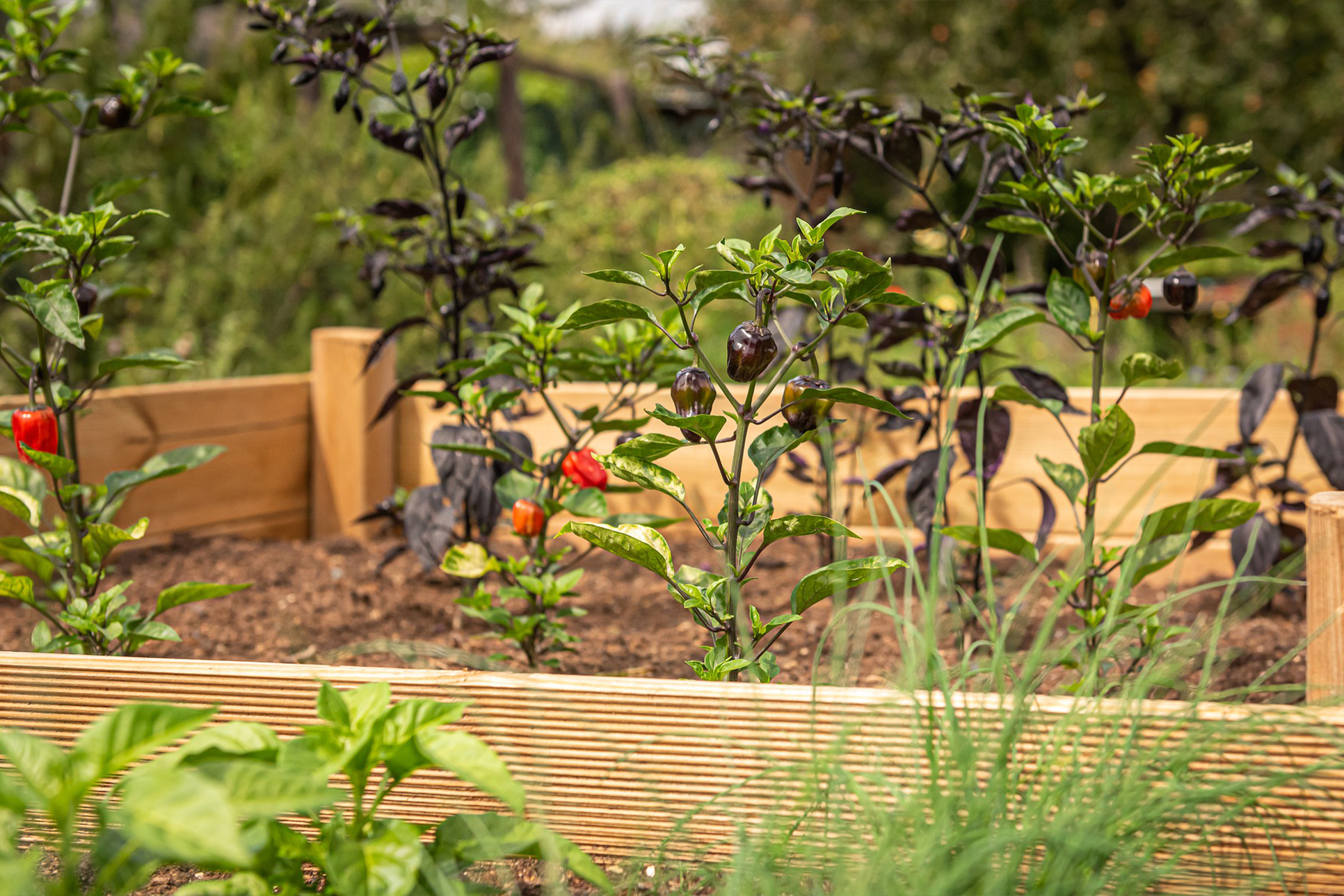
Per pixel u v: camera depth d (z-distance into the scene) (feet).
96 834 4.91
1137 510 10.37
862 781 4.71
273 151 18.17
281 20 8.58
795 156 16.74
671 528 11.35
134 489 10.59
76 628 6.74
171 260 17.40
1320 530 5.49
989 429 7.66
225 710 5.09
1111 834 4.16
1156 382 16.93
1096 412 6.69
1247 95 31.09
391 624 9.18
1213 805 4.45
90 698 5.16
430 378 8.98
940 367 8.86
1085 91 7.89
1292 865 4.47
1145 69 32.73
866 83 35.22
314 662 8.29
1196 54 31.68
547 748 4.93
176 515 10.97
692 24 10.53
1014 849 4.22
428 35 24.68
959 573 8.88
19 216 8.19
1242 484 10.25
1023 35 33.04
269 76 19.98
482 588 8.93
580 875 4.99
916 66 34.19
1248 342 18.38
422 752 4.04
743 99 9.58
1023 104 6.61
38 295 6.33
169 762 3.75
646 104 37.40
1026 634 8.43
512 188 31.12
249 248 17.49
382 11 8.82
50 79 16.38
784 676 7.80
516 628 7.25
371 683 4.68
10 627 8.87
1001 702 4.57
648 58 35.68
